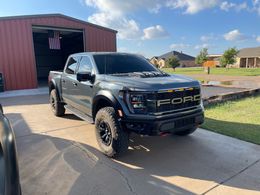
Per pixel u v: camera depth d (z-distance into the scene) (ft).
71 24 45.27
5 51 39.65
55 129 17.43
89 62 15.46
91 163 11.71
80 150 13.34
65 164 11.59
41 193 9.12
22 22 40.50
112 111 12.03
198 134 15.88
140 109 11.02
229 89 38.91
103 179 10.17
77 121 19.70
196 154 12.71
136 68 15.47
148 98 10.92
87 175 10.50
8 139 6.63
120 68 14.98
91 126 18.13
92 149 13.48
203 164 11.53
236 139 14.79
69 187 9.53
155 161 11.96
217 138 15.03
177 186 9.64
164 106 11.28
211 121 18.84
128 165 11.53
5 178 6.21
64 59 81.20
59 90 20.21
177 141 14.67
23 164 11.57
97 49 49.03
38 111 23.98
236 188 9.46
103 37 49.90
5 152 6.40
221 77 70.64
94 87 13.60
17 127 18.06
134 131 11.15
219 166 11.30
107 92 12.21
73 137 15.57
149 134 10.91
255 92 33.24
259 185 9.66
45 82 62.59
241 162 11.67
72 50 70.69
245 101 27.89
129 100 11.17
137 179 10.19
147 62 16.80
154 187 9.56
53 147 13.80
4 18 38.93
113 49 51.78
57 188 9.47
